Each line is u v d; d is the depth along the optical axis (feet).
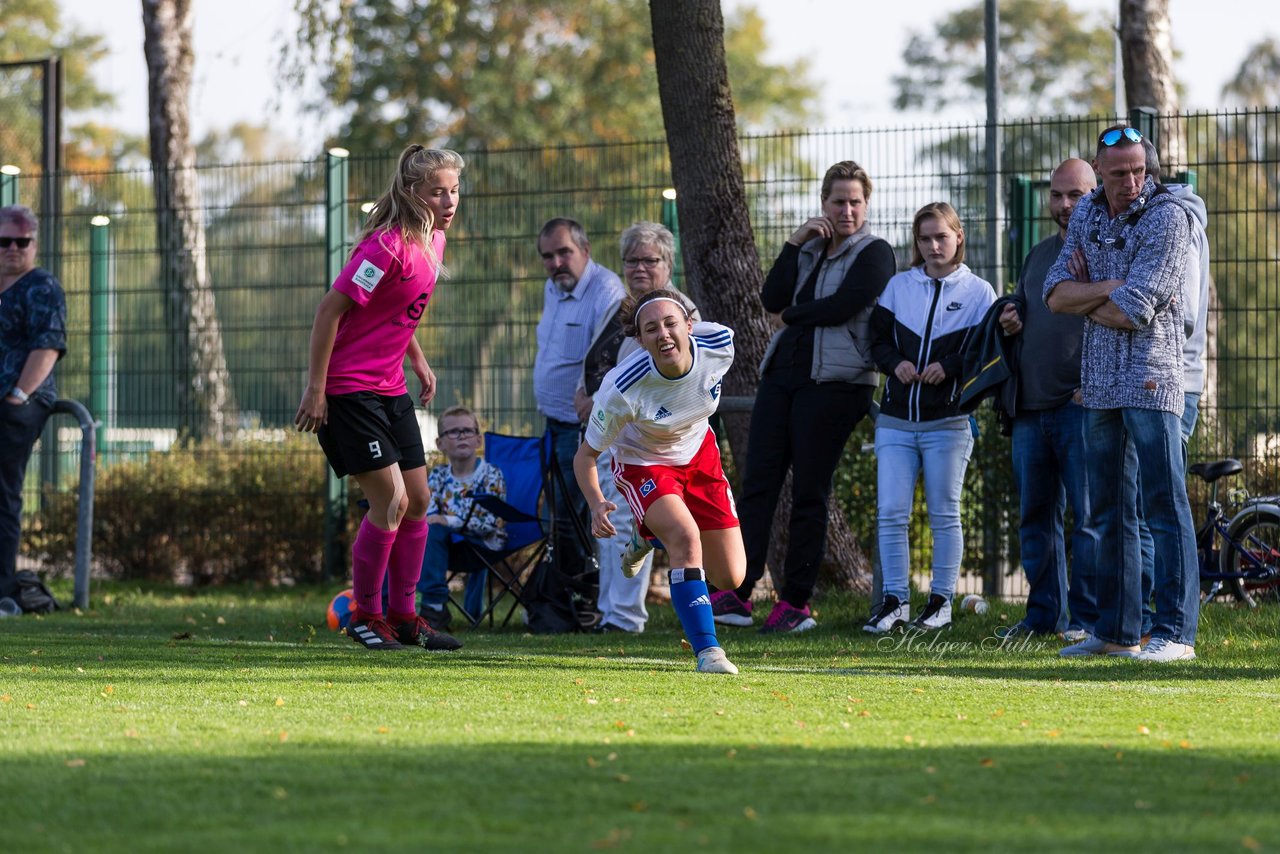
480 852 26.55
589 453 62.90
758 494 84.89
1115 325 66.28
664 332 59.47
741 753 37.70
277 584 132.77
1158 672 62.54
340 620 86.69
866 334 83.56
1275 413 104.68
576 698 50.70
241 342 130.52
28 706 48.11
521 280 121.90
